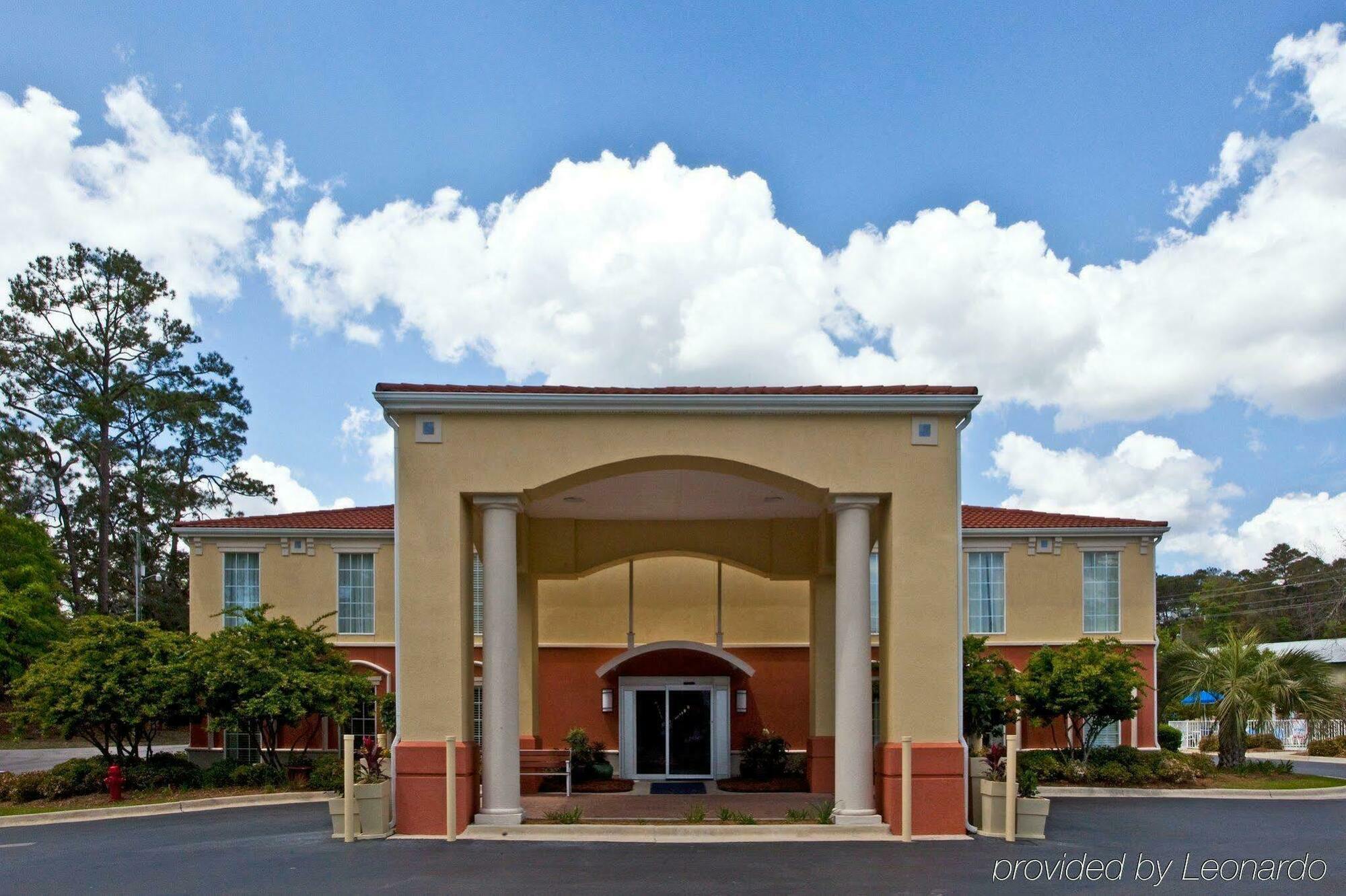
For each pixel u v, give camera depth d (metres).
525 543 18.41
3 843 13.27
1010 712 18.52
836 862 11.23
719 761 20.41
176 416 47.50
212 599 23.66
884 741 13.31
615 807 15.50
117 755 19.72
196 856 11.81
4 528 38.16
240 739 23.19
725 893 9.72
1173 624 82.56
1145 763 19.53
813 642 18.83
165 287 47.97
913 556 13.12
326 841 12.61
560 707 23.75
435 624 12.98
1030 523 24.12
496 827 12.80
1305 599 67.75
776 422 13.30
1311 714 21.31
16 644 35.25
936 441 13.29
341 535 23.75
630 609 21.31
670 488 16.30
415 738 12.86
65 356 44.78
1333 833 13.73
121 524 48.47
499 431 13.23
